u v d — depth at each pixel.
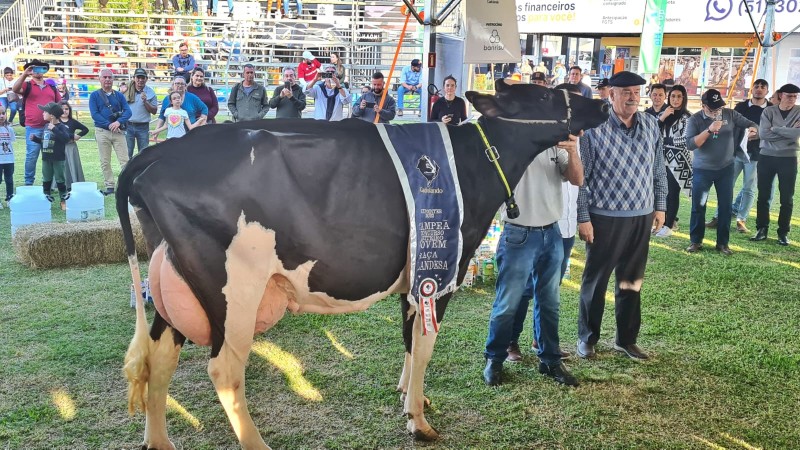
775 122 8.10
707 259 7.48
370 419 3.80
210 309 3.06
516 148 3.64
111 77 10.05
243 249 3.00
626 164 4.46
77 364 4.34
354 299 3.30
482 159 3.54
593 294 4.66
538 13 19.28
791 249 8.05
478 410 3.94
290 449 3.48
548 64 23.84
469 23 6.54
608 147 4.44
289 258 3.08
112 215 8.68
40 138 10.03
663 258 7.50
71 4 25.61
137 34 24.36
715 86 22.19
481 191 3.52
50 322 5.05
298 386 4.17
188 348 4.68
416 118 17.00
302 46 23.59
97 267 6.52
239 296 3.04
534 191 4.04
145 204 3.03
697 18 17.75
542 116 3.67
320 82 11.70
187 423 3.69
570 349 4.90
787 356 4.80
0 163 9.14
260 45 23.78
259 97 10.98
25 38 23.62
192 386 4.12
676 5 17.92
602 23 18.31
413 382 3.58
